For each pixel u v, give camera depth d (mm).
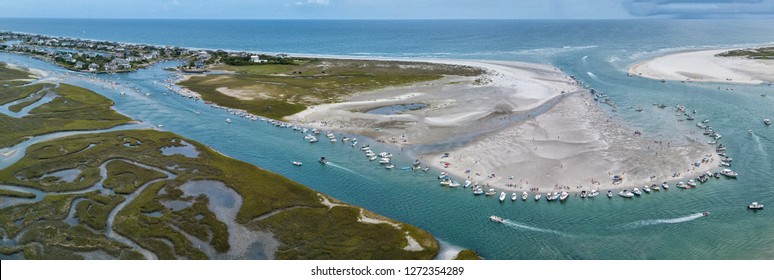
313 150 104875
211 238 65750
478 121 121500
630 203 76375
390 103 144000
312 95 157000
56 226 68812
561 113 127688
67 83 178875
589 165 90312
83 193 79688
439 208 76438
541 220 72000
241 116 134000
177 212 72812
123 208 74438
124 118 129500
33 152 99062
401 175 89562
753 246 64250
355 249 63062
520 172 88000
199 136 116812
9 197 78250
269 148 107188
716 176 85000
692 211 73688
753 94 149500
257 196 77938
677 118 122562
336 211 73062
